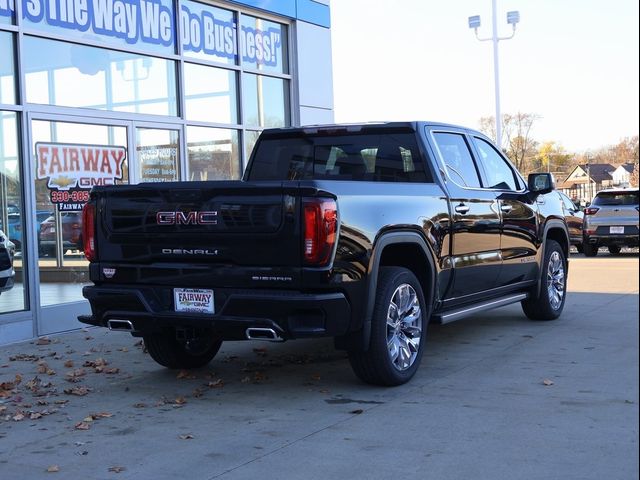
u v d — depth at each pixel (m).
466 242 6.81
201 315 5.43
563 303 9.03
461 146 7.35
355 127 7.11
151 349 6.45
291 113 12.68
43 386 6.16
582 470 4.05
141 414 5.32
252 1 11.63
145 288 5.66
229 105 11.48
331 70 13.42
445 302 6.64
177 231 5.48
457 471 4.07
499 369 6.43
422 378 6.16
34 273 8.41
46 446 4.66
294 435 4.76
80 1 9.11
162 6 10.29
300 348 7.61
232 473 4.13
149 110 10.09
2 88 8.26
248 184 5.23
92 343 8.05
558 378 6.07
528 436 4.63
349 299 5.32
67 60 8.98
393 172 6.92
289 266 5.16
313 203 5.09
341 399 5.59
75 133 9.04
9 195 8.34
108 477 4.11
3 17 8.23
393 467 4.16
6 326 8.11
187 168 10.63
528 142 60.16
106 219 5.77
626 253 21.45
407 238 5.88
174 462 4.32
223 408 5.43
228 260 5.34
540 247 8.33
